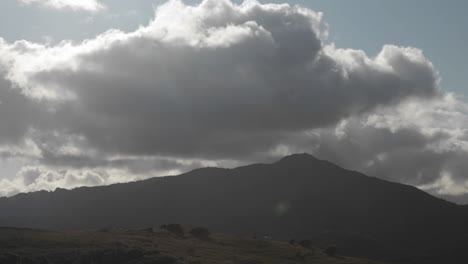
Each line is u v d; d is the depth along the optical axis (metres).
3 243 175.12
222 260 183.00
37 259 157.25
